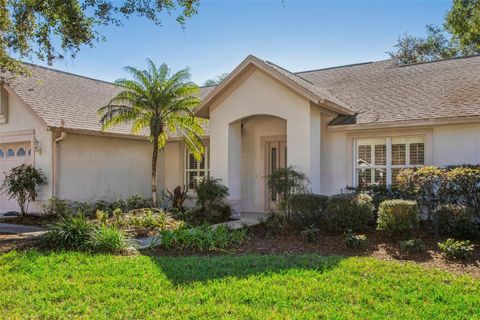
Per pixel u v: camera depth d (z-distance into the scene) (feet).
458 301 17.93
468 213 29.35
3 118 52.24
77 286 20.26
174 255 28.25
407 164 39.88
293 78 43.50
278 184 38.60
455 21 74.08
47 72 59.16
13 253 26.91
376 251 27.84
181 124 48.39
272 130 50.03
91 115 53.93
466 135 36.40
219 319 16.19
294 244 31.01
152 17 36.17
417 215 30.66
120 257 26.73
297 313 16.67
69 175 49.34
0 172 54.08
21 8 36.27
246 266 23.95
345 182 42.75
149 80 46.70
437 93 42.09
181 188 56.24
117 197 54.95
